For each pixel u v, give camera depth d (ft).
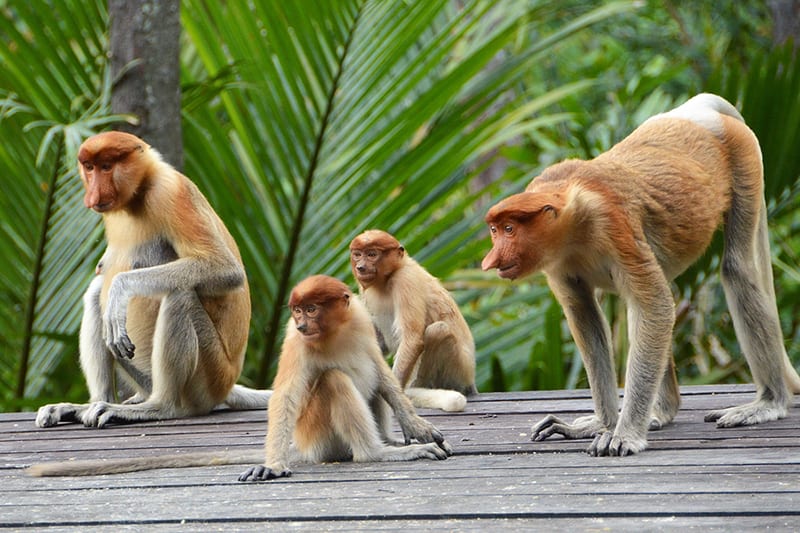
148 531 20.54
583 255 25.27
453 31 46.39
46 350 42.73
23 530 20.99
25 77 42.37
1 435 32.32
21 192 41.81
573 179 25.27
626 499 21.01
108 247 34.60
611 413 27.09
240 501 22.41
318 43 43.60
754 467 23.09
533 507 20.76
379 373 26.63
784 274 52.47
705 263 40.19
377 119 43.93
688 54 69.51
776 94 40.29
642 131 27.78
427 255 44.52
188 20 44.65
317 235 43.93
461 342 35.83
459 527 19.85
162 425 33.01
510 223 24.54
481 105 44.37
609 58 74.02
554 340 41.98
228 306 34.73
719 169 27.58
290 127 43.88
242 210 43.88
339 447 26.37
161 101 41.16
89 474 25.82
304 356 25.61
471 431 29.30
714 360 49.85
